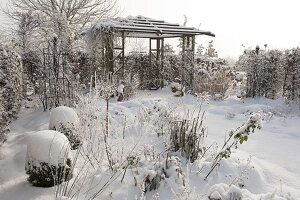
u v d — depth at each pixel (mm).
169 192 4012
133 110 8367
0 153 5242
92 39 13047
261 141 6555
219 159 4590
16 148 5574
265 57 12406
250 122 4242
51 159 3941
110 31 12953
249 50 12867
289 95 11516
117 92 10891
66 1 18734
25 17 18078
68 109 5570
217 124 7973
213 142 5914
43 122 7426
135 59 16250
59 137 4172
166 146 5250
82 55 13281
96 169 4484
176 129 5367
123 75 12773
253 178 4523
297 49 11477
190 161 4922
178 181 4133
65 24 9344
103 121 5598
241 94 12617
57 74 8633
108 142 5180
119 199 3830
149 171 4094
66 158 4035
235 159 4973
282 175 4746
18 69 7953
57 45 8727
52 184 4023
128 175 4332
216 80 12789
